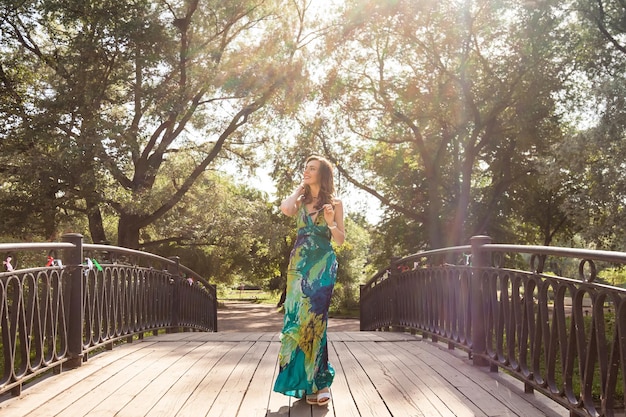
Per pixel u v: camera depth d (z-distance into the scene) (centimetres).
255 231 2519
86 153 1786
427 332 716
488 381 460
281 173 2572
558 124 2384
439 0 2203
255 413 372
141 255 745
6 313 389
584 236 1820
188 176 2427
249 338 725
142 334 750
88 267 536
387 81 2434
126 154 1894
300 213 409
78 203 2242
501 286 473
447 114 2347
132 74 2052
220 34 2247
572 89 2239
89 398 405
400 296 931
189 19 2086
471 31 2184
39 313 443
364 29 2325
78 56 1872
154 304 831
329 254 402
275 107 2353
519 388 435
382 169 2753
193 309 1146
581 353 332
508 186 2628
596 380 695
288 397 410
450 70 2356
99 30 1862
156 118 2005
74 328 514
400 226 2919
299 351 389
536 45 2095
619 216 1747
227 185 2927
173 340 703
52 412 371
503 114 2419
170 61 2006
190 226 2522
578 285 335
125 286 673
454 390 430
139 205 1941
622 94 1644
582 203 1848
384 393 421
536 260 434
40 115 1834
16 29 2027
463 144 2414
